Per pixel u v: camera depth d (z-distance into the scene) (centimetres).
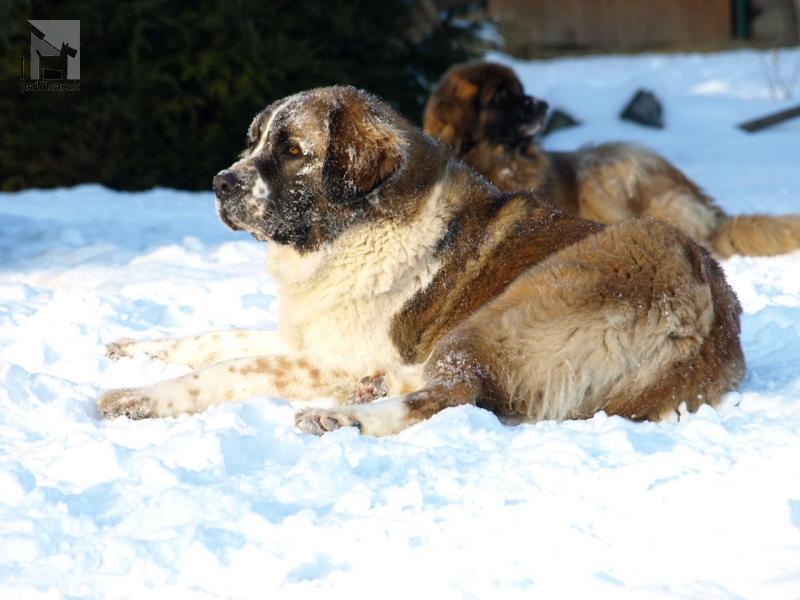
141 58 2405
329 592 504
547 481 629
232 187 852
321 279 861
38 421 782
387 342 865
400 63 2541
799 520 570
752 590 502
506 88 1584
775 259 1470
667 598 491
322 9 2436
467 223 880
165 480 640
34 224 1622
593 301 776
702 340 781
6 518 588
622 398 779
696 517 575
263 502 605
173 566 529
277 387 857
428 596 497
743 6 3953
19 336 1005
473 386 770
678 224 1598
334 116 851
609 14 3919
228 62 2377
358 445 690
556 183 1641
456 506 596
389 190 857
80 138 2411
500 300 804
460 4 2959
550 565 530
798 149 2639
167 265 1370
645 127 2869
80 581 516
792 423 728
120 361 930
